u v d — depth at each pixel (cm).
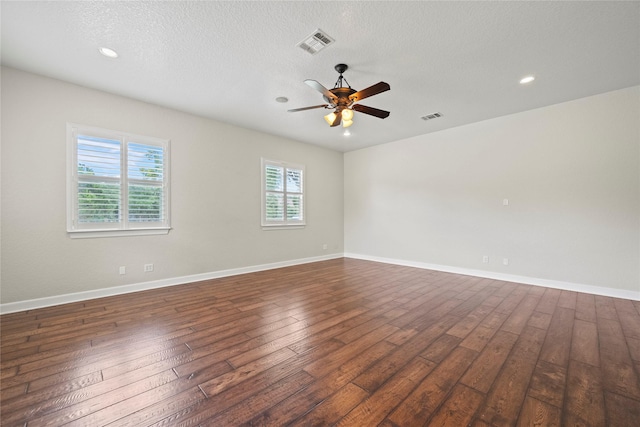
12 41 239
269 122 450
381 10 205
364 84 321
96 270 332
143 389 162
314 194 598
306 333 238
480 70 290
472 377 174
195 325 254
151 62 274
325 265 551
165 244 387
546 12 207
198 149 419
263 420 138
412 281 419
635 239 328
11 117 284
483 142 445
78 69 287
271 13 207
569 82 316
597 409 145
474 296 343
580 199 362
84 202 324
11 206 284
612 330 242
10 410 144
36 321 261
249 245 483
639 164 324
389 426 134
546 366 186
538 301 323
